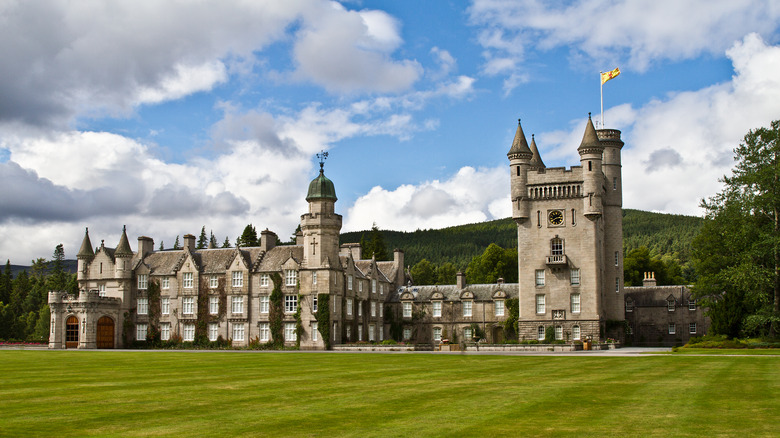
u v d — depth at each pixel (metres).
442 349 79.81
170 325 97.69
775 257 68.62
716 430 19.58
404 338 105.44
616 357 54.59
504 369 41.41
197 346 95.44
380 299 105.00
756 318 68.06
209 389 30.06
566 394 27.48
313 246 90.62
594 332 85.00
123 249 99.81
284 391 29.17
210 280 96.62
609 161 92.38
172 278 98.44
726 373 36.81
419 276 160.00
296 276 91.62
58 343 94.56
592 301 85.56
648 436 18.75
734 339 69.50
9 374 39.03
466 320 101.50
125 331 98.69
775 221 70.50
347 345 86.00
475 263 147.75
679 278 131.00
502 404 24.67
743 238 70.75
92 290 94.44
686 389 28.94
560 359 52.06
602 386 30.41
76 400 26.19
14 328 133.50
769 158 71.44
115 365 47.78
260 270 94.06
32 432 19.50
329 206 91.88
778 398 25.88
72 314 94.88
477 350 76.56
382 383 32.59
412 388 30.14
